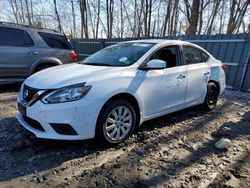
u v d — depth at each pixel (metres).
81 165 3.19
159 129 4.45
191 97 4.96
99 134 3.53
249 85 8.35
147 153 3.55
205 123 4.88
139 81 3.86
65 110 3.23
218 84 5.73
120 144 3.78
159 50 4.36
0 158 3.29
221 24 22.03
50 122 3.27
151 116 4.20
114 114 3.64
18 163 3.19
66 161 3.27
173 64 4.57
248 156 3.54
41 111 3.28
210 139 4.12
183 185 2.83
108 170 3.09
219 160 3.41
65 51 7.85
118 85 3.60
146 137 4.08
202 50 5.41
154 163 3.29
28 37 7.19
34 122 3.45
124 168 3.14
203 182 2.89
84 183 2.82
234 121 5.07
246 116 5.45
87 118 3.35
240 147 3.84
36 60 7.27
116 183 2.83
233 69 8.73
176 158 3.44
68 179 2.89
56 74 3.69
